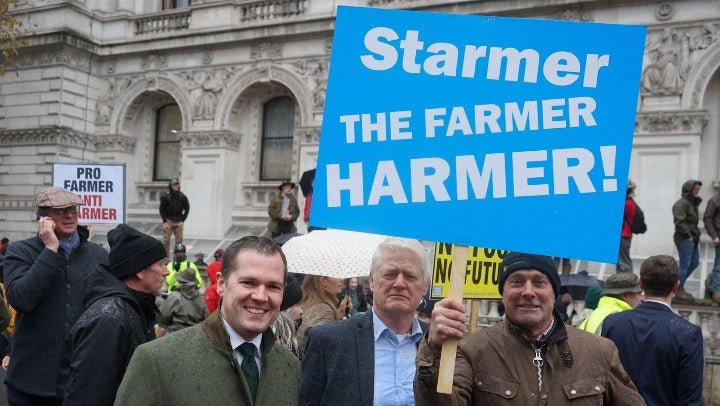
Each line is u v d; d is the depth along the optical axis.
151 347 3.32
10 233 28.91
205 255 25.70
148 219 28.83
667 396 5.27
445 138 3.75
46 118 28.45
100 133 29.30
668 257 5.54
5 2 25.94
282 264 3.49
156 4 30.78
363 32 3.86
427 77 3.79
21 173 28.89
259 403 3.42
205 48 27.30
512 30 3.75
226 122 26.80
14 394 5.73
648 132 19.39
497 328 4.02
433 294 5.91
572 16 20.61
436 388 3.37
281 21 25.30
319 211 3.79
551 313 3.89
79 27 28.98
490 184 3.70
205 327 3.45
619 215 3.59
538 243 3.62
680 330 5.27
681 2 19.16
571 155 3.66
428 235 3.70
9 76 29.42
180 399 3.23
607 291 7.11
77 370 4.04
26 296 5.54
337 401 4.21
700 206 19.06
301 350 5.90
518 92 3.73
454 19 3.80
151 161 29.53
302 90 25.09
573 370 3.80
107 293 4.39
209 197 26.77
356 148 3.80
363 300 13.08
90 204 10.23
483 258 5.96
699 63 18.88
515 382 3.76
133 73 28.88
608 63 3.68
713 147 19.20
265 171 27.33
